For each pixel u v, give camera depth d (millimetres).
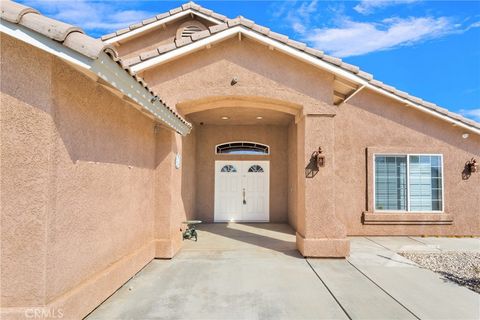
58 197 3760
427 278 6324
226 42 7785
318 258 7484
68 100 3945
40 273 3506
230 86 7695
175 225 7910
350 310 4742
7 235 3492
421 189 11078
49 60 3592
